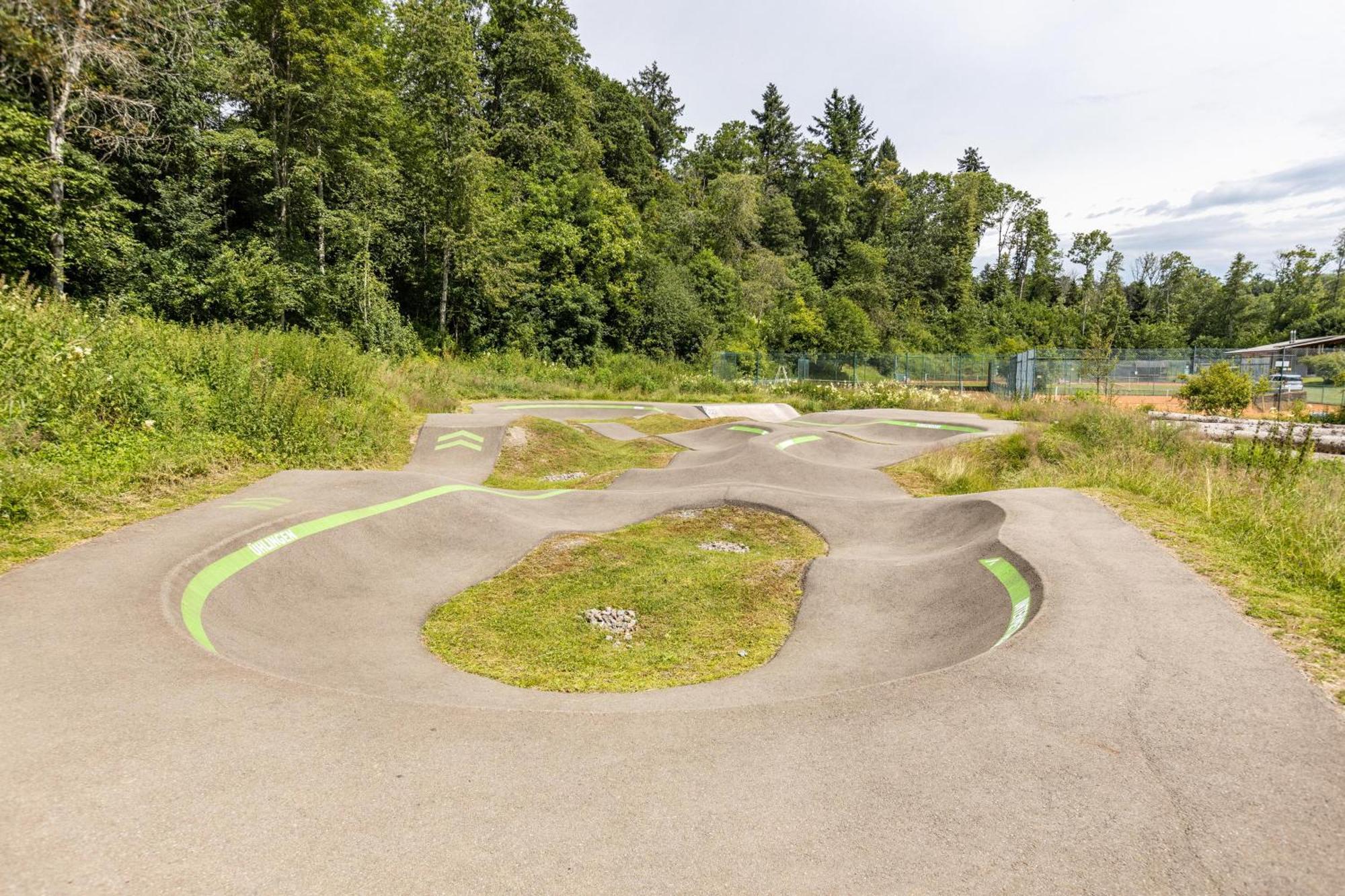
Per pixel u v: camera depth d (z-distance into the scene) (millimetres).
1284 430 13148
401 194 29422
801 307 49656
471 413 20172
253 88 23156
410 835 2709
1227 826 2738
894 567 7723
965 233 70125
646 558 8766
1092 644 4477
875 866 2570
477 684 5305
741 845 2693
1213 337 75000
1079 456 12742
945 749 3375
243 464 9984
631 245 37531
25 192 14773
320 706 3754
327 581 6992
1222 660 4172
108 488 7492
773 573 8211
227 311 21703
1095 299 81875
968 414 21844
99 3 15430
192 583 5656
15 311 8641
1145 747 3318
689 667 5957
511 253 33094
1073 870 2527
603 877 2510
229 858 2516
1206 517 7484
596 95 45719
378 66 26109
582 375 30375
